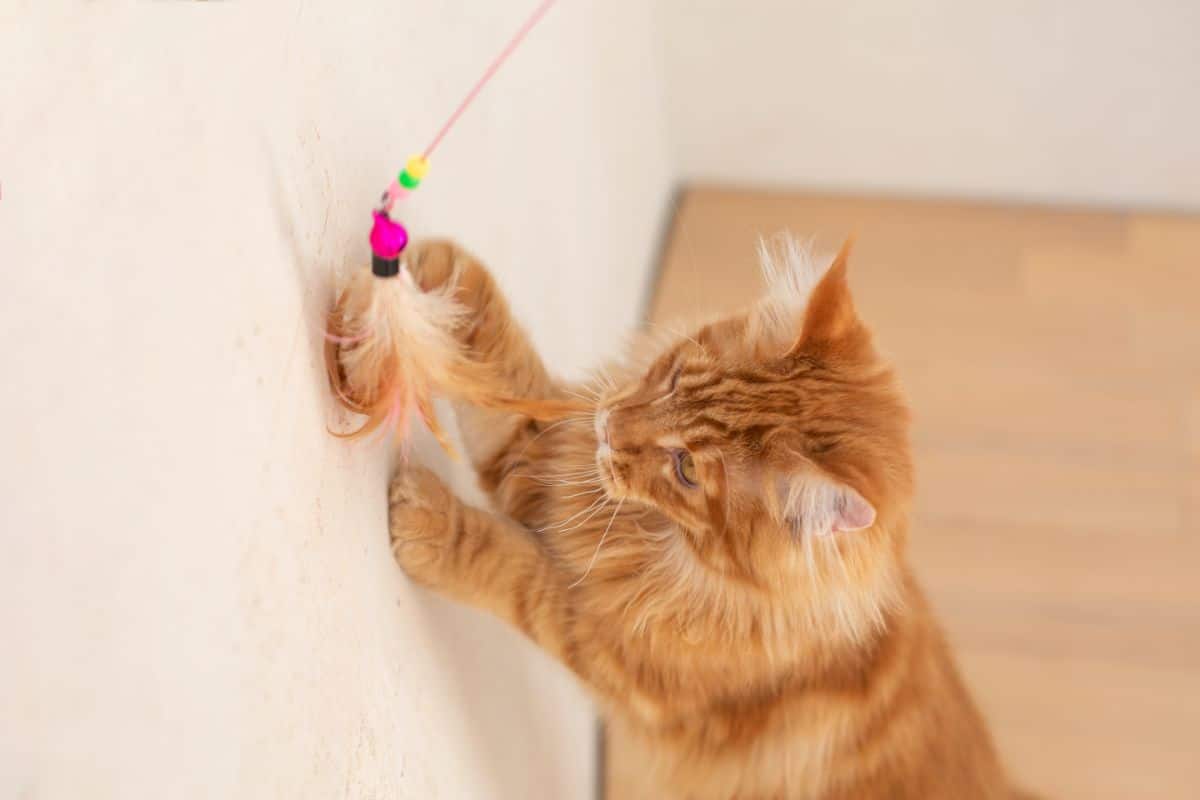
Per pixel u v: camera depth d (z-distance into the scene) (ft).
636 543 5.08
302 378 3.29
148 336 2.44
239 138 2.83
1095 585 9.64
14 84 2.01
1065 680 9.18
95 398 2.25
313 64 3.28
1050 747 8.85
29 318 2.05
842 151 11.91
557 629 4.89
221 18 2.71
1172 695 9.09
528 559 4.83
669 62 11.29
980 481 10.25
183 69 2.56
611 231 9.09
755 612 4.85
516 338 4.76
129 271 2.37
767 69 11.25
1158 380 10.83
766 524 4.53
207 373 2.71
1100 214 12.01
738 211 12.21
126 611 2.37
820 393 4.66
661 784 5.63
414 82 4.25
